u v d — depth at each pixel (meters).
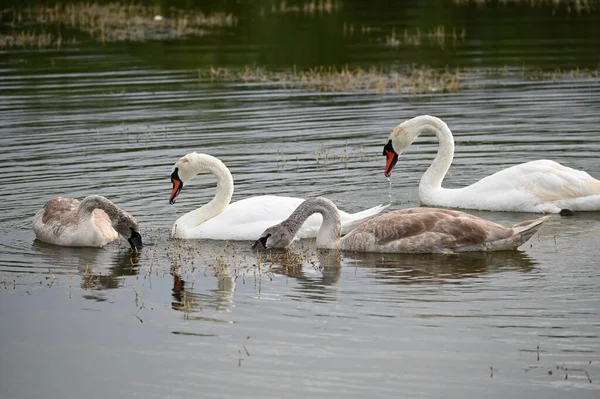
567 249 14.32
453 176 18.91
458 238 14.33
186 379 10.09
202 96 26.81
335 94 26.86
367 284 12.91
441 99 25.69
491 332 11.01
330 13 42.06
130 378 10.18
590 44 32.94
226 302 12.34
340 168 19.59
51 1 46.34
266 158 20.34
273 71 30.28
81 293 12.87
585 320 11.27
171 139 22.03
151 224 16.34
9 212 16.86
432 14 41.09
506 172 17.09
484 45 33.59
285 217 15.77
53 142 21.89
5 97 26.84
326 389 9.75
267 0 46.16
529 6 42.25
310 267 13.88
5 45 35.59
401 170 19.70
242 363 10.40
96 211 16.14
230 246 15.25
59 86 28.25
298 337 11.03
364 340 10.88
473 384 9.77
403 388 9.73
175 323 11.62
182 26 39.28
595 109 23.80
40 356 10.81
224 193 16.14
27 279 13.52
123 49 34.53
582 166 18.83
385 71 29.69
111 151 21.05
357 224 15.62
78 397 9.80
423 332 11.06
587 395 9.51
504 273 13.23
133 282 13.33
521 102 24.92
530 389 9.66
